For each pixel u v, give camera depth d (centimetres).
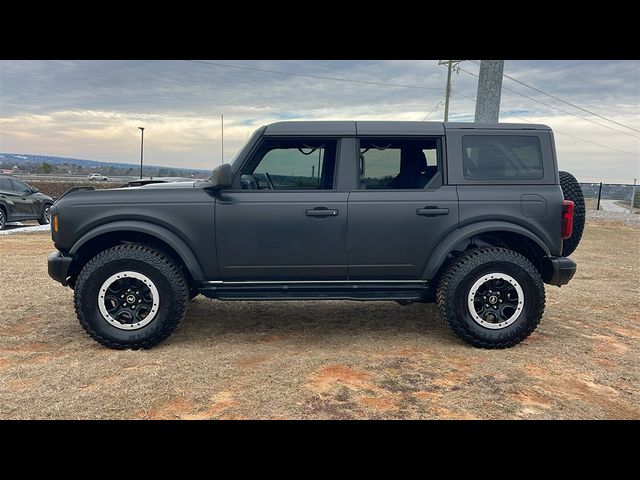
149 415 291
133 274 396
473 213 414
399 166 426
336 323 488
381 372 359
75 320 480
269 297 416
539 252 431
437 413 297
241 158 414
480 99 904
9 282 641
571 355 401
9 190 1373
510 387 336
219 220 405
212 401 309
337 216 408
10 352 392
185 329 462
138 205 405
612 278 732
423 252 416
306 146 419
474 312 411
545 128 431
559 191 423
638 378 356
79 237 405
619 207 2695
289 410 298
